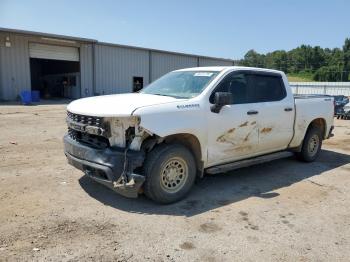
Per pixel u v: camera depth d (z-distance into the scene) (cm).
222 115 527
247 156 596
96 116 448
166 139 487
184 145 518
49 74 3588
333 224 434
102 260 333
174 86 573
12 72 2502
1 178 569
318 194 547
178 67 3572
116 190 446
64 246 356
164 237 385
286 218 449
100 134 448
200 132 499
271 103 618
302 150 738
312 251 365
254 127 581
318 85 4166
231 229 411
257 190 559
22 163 665
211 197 520
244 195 533
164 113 456
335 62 9956
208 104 511
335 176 654
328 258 352
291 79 9600
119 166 436
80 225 406
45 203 468
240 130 558
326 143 1028
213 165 543
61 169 630
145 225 414
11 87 2508
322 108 752
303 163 752
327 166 730
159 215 445
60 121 1348
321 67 10106
